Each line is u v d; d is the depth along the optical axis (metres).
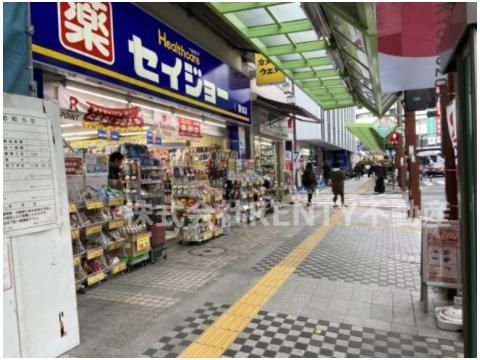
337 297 3.63
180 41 6.32
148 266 4.92
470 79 1.67
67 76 4.23
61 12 3.89
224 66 8.07
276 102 10.66
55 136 2.69
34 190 2.49
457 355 2.54
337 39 5.47
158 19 5.68
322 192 16.39
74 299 2.79
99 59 4.44
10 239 2.34
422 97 8.20
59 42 3.87
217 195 6.90
